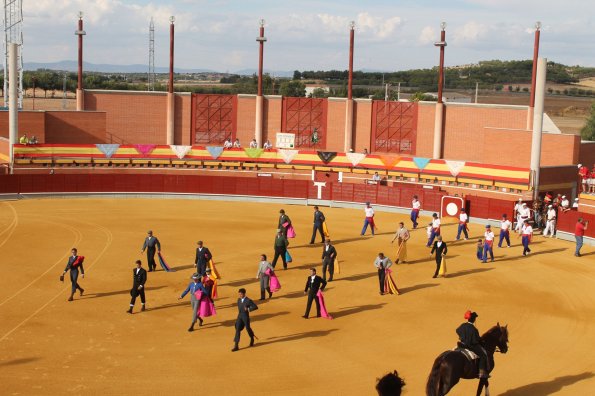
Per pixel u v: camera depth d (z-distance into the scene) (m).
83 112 69.56
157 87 170.62
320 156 64.62
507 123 63.00
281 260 36.38
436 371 16.67
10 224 45.12
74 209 51.59
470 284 32.50
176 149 65.56
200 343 23.84
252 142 70.00
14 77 60.12
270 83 170.12
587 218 42.34
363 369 21.72
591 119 117.75
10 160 61.00
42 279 31.78
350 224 47.97
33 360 21.94
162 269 34.06
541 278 33.88
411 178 60.28
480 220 48.84
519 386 20.62
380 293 30.48
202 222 47.38
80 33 71.44
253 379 20.75
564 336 25.38
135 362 21.94
